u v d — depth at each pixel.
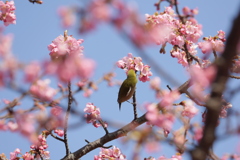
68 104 9.60
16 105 8.02
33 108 8.09
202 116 10.70
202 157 6.34
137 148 7.34
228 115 7.45
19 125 7.95
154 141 7.36
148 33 5.14
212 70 6.27
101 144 14.52
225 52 5.74
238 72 12.12
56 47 11.89
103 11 4.88
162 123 8.02
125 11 4.91
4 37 6.34
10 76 6.12
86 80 10.16
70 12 5.11
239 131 7.17
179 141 7.92
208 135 6.30
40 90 7.50
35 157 14.80
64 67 6.02
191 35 15.16
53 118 8.12
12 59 6.15
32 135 8.02
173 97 8.41
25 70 6.14
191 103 10.28
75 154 14.41
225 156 8.77
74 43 11.83
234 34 5.42
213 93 6.16
